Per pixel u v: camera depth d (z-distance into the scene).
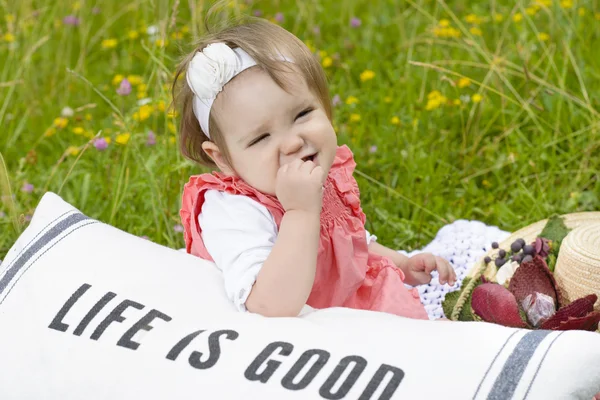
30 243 2.32
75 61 5.65
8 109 4.96
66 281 2.16
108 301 2.07
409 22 5.63
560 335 1.81
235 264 2.16
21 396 1.99
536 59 4.80
